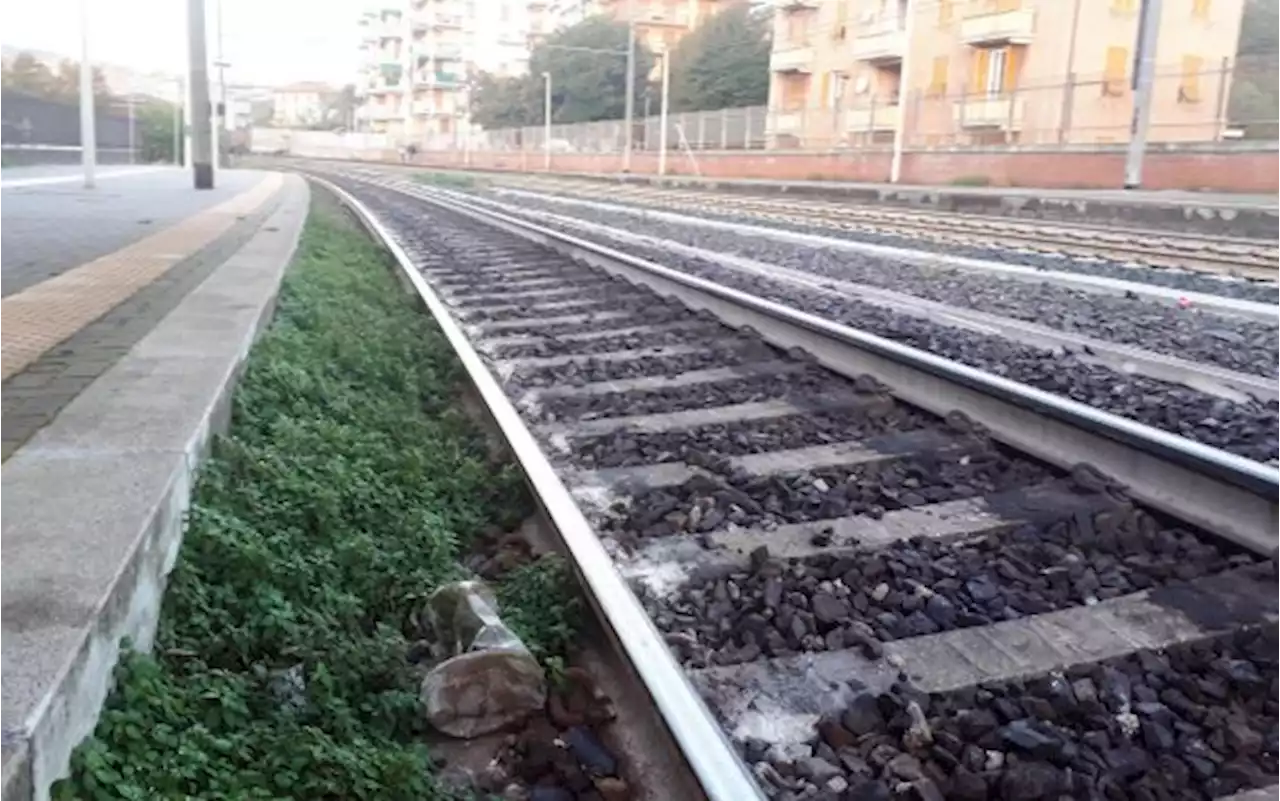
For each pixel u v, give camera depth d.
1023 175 35.88
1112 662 3.28
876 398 6.34
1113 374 7.51
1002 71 43.91
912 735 2.90
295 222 16.36
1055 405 5.13
